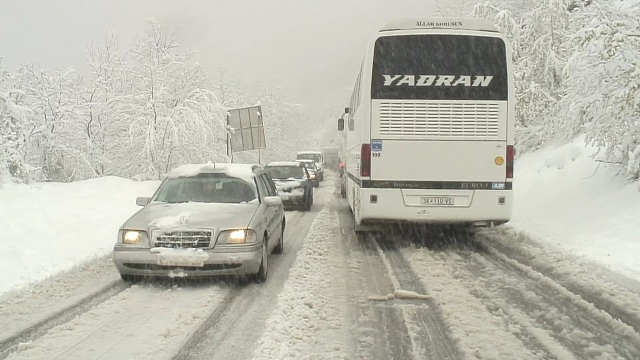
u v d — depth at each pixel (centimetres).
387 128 924
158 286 688
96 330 512
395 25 932
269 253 798
